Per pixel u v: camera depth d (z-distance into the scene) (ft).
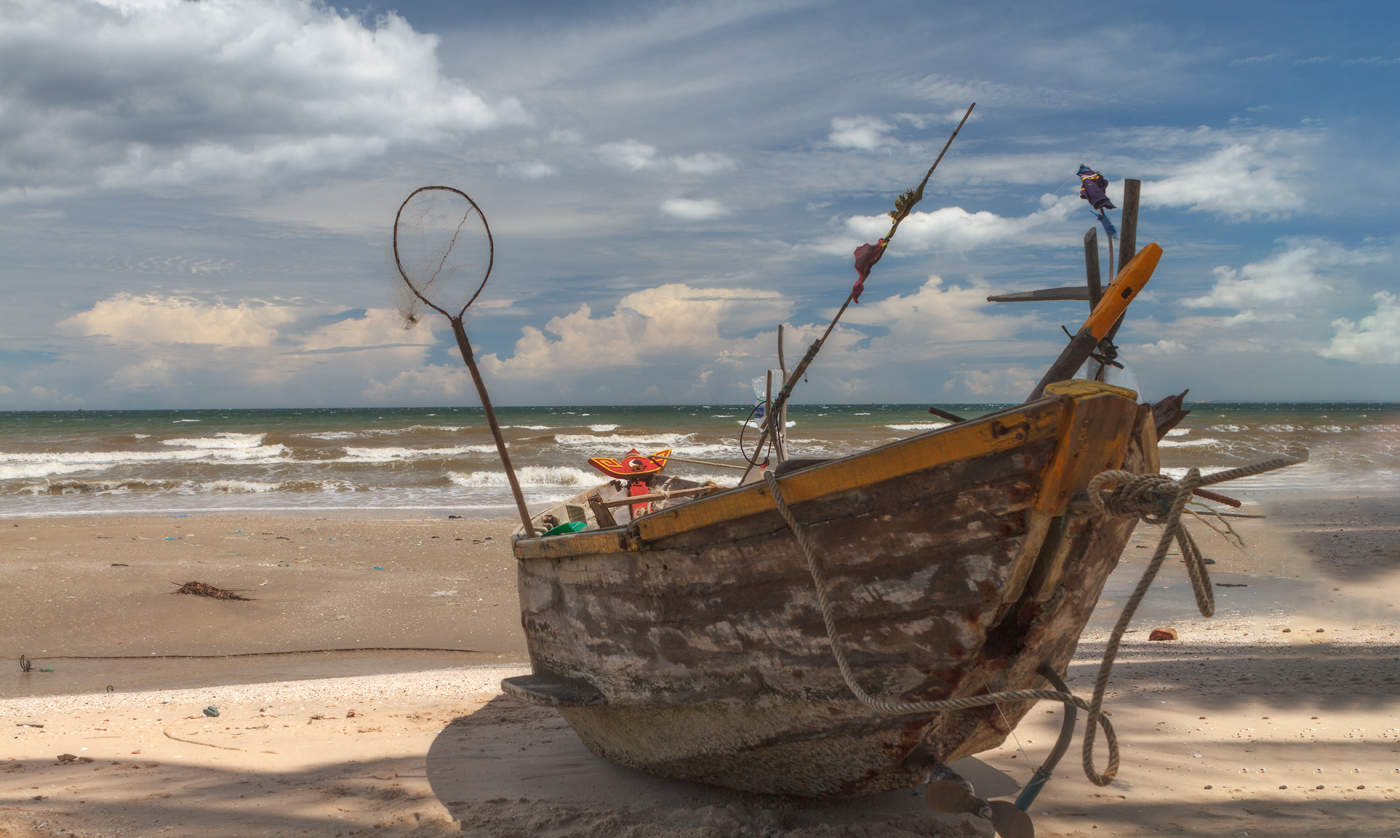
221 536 51.93
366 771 16.61
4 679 27.04
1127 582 40.78
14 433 155.02
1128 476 9.77
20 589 37.19
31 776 16.28
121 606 35.40
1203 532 52.49
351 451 114.83
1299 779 15.21
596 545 14.21
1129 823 13.57
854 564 11.35
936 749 12.40
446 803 14.78
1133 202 13.55
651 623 13.70
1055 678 12.53
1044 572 10.89
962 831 13.23
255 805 14.71
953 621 10.94
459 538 52.37
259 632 33.06
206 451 116.67
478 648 31.73
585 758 17.28
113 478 86.63
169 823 13.88
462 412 384.06
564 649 15.52
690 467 96.89
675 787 15.46
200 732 19.49
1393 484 76.23
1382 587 37.17
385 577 41.81
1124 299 12.57
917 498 10.77
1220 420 189.37
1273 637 27.96
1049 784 15.38
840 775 13.15
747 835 13.16
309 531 54.29
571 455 110.11
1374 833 12.85
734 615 12.64
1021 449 10.08
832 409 393.91
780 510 11.50
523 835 13.33
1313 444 119.34
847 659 11.72
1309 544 47.93
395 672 28.30
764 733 13.00
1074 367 12.72
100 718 20.89
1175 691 20.95
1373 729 17.70
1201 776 15.51
